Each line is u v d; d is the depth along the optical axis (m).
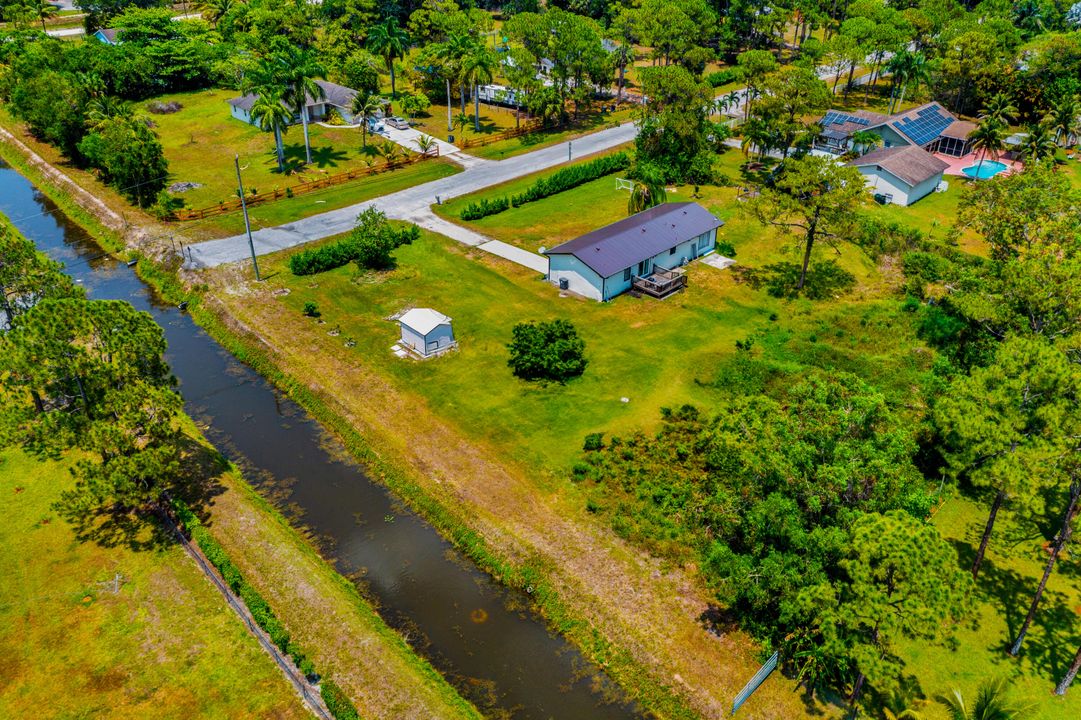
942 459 44.69
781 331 59.03
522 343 52.88
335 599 36.28
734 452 33.28
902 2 147.62
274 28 137.00
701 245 72.12
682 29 123.19
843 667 27.98
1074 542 35.06
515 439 47.09
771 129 92.19
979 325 52.09
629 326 60.00
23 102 92.31
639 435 47.41
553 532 40.09
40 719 30.45
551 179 87.56
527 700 32.34
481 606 36.84
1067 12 146.00
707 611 35.62
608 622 35.28
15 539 39.44
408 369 54.12
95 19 146.50
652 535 39.69
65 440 38.22
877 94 128.62
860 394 32.53
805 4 145.50
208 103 118.25
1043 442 30.67
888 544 25.98
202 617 35.19
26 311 44.31
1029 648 34.22
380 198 85.31
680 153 90.94
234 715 30.81
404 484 44.00
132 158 78.62
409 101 110.50
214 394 52.97
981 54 111.19
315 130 106.12
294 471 45.72
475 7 165.25
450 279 67.25
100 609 35.44
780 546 30.69
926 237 73.75
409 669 33.00
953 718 30.89
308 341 57.28
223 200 83.62
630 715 31.89
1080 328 42.53
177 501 41.31
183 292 65.81
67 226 81.12
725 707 31.53
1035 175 60.69
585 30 108.31
